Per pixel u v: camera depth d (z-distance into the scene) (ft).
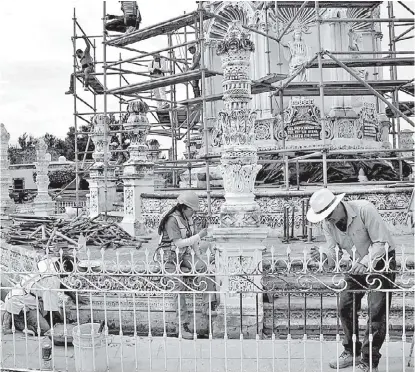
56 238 33.88
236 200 22.18
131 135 39.29
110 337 21.81
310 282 23.54
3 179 55.16
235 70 22.24
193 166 50.78
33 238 36.68
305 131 51.96
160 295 24.30
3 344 21.44
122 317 24.57
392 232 34.27
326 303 23.30
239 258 21.99
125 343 20.99
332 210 16.52
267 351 19.66
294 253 27.84
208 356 19.36
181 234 23.27
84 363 18.01
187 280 22.66
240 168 22.04
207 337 23.24
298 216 35.12
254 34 54.75
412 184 41.52
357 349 18.22
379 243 16.61
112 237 36.22
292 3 48.39
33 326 22.43
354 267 16.47
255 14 54.65
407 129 56.24
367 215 16.81
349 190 34.55
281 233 35.22
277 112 54.70
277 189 42.88
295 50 49.85
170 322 24.12
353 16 55.83
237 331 22.30
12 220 46.65
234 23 22.45
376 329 17.19
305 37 55.93
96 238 36.19
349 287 17.71
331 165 49.55
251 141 22.47
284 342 20.58
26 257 31.09
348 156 50.03
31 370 18.47
